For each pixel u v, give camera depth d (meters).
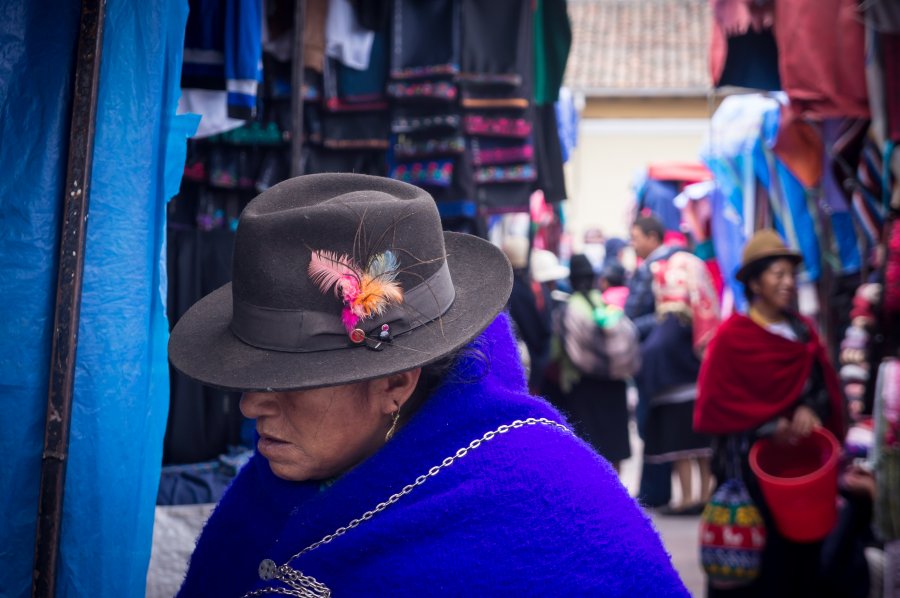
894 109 4.15
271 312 1.17
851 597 3.63
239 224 1.20
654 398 6.38
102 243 1.64
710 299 6.30
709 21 17.22
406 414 1.30
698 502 6.54
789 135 5.19
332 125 4.15
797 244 5.18
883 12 4.04
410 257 1.20
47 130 1.61
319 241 1.17
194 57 3.17
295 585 1.21
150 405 1.82
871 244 4.87
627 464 8.90
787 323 3.80
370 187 1.30
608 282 9.00
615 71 15.65
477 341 1.31
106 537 1.64
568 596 1.14
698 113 15.20
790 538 3.41
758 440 3.56
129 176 1.70
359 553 1.19
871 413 3.95
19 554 1.56
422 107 4.22
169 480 3.12
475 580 1.15
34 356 1.58
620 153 18.95
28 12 1.60
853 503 3.64
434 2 4.19
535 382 6.08
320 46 3.81
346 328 1.16
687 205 7.09
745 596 3.53
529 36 4.38
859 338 4.14
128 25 1.70
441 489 1.21
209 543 1.47
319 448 1.23
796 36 4.32
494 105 4.32
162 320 1.85
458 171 4.38
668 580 1.21
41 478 1.54
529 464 1.21
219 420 3.29
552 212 10.04
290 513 1.34
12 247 1.58
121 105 1.68
